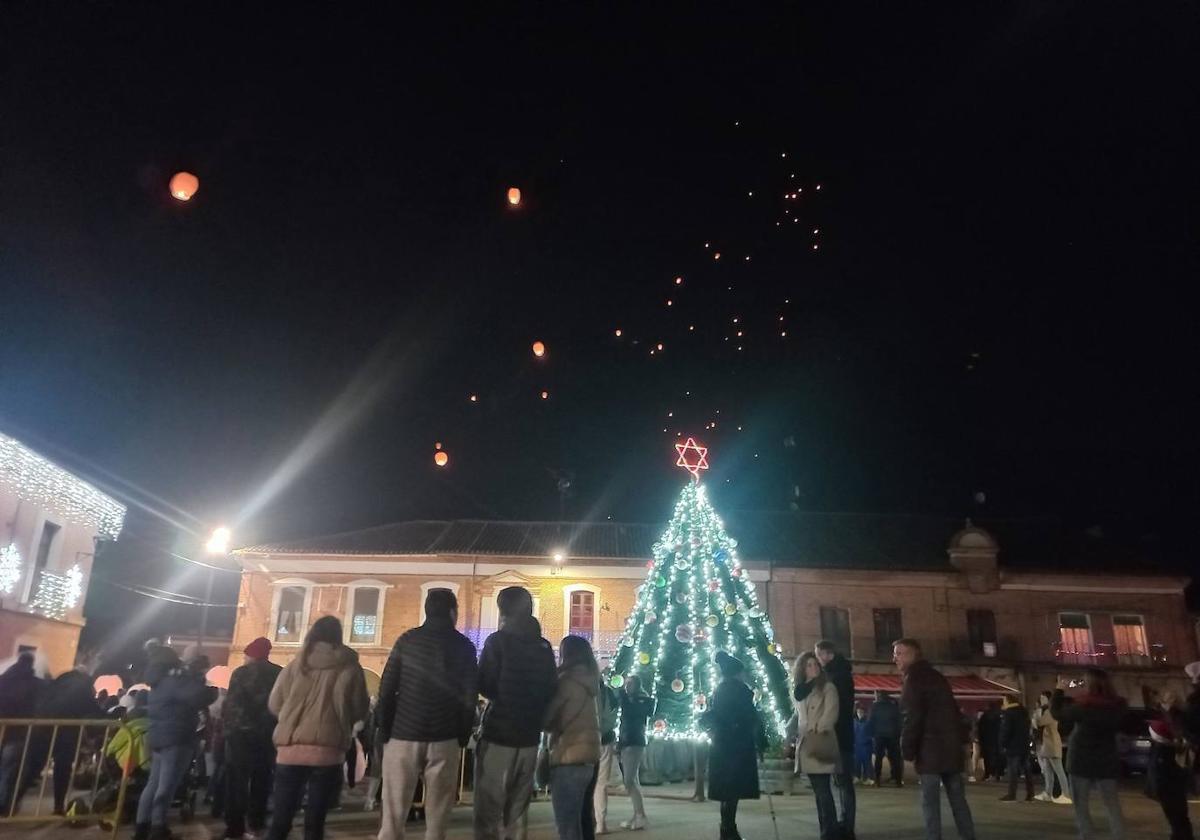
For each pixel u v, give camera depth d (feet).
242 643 96.78
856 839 29.43
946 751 24.41
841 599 98.63
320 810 21.04
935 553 103.40
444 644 19.60
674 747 58.54
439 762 19.07
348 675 21.65
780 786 53.26
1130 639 97.25
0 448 61.00
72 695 33.19
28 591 66.90
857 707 66.90
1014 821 35.60
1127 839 30.27
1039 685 94.48
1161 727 26.68
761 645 64.03
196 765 35.65
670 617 62.34
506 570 97.76
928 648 96.58
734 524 109.19
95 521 79.10
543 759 22.72
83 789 39.34
